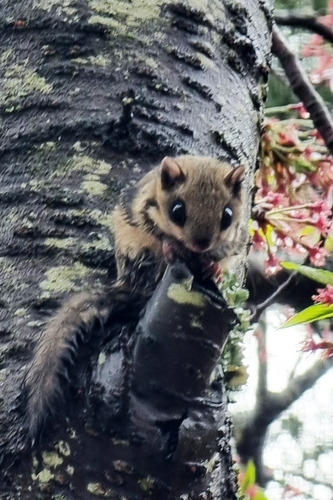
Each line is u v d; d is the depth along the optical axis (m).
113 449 2.01
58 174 2.09
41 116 2.10
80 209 2.08
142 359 2.00
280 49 2.37
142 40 2.13
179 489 2.01
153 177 2.10
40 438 2.01
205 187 2.10
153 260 2.08
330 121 2.36
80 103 2.11
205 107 2.13
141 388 2.00
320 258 2.33
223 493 2.04
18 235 2.07
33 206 2.08
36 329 2.05
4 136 2.10
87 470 2.01
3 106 2.11
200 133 2.12
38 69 2.12
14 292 2.06
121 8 2.13
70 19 2.13
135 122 2.11
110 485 2.01
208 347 1.99
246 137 2.16
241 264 2.13
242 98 2.16
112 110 2.11
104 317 2.04
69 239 2.07
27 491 2.01
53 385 2.02
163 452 2.00
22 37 2.13
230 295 2.04
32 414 2.02
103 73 2.12
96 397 2.00
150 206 2.09
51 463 2.01
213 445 2.01
